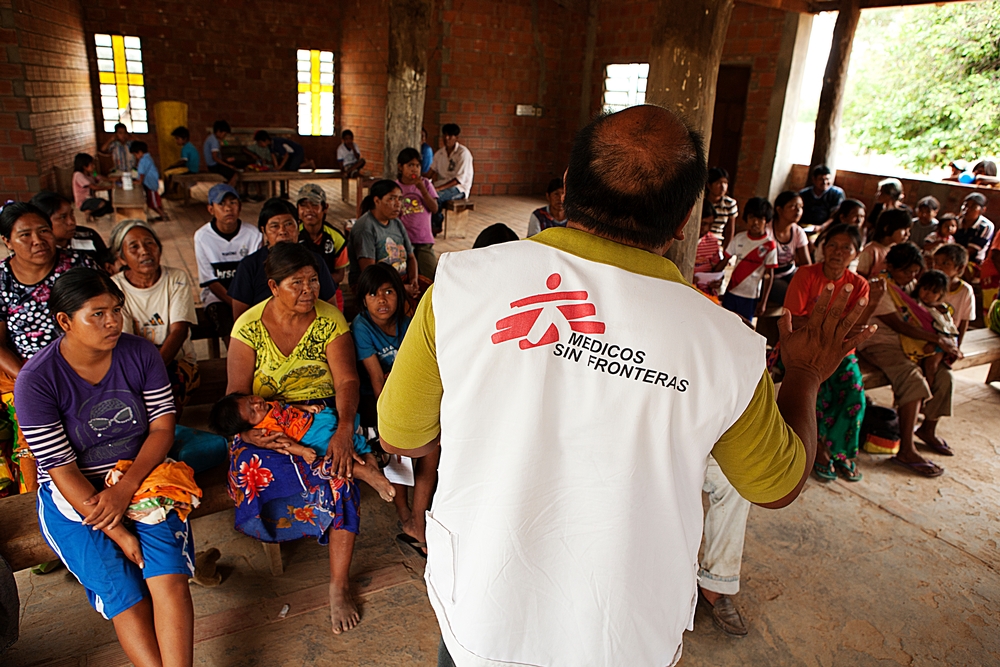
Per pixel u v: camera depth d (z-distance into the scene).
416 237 5.11
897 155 13.77
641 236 0.98
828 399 3.41
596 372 0.94
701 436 0.95
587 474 0.95
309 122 14.17
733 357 0.93
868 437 3.63
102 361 2.00
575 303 0.94
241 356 2.45
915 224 6.36
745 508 2.27
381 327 2.79
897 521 3.10
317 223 4.10
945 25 13.32
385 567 2.61
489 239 2.92
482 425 0.98
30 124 8.84
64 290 1.88
